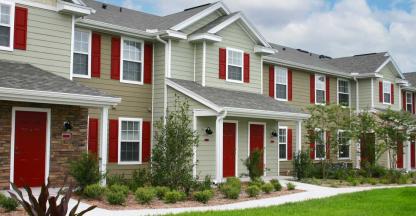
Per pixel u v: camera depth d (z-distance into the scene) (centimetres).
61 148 1434
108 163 1727
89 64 1700
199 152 1800
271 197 1445
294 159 2098
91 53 1711
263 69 2317
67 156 1446
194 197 1313
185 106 1670
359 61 3038
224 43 2012
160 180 1405
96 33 1733
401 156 3022
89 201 1199
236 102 1819
